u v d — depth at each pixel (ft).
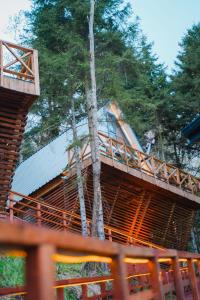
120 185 43.62
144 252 7.68
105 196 42.88
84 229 33.24
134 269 22.34
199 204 50.16
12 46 25.31
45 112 43.16
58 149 51.21
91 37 38.99
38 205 31.65
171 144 73.26
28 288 3.77
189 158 74.43
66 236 4.24
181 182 48.49
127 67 44.34
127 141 56.75
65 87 38.81
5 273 20.54
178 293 10.48
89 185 41.22
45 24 45.03
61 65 37.37
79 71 39.32
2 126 25.07
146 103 40.50
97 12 45.24
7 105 24.71
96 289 23.79
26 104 24.89
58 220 42.42
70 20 46.78
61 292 15.07
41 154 55.36
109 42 46.93
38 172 51.21
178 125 71.87
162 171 47.42
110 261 6.37
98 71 37.91
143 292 8.72
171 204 48.78
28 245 3.67
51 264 3.84
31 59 25.73
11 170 26.37
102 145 41.45
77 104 42.27
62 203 43.32
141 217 45.65
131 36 48.16
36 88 24.38
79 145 34.86
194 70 71.61
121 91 38.52
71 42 39.96
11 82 23.68
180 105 68.49
